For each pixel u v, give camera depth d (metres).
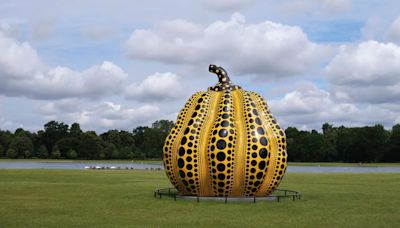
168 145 30.83
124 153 164.00
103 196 32.25
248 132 29.23
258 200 29.80
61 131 171.88
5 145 167.75
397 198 32.75
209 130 29.80
